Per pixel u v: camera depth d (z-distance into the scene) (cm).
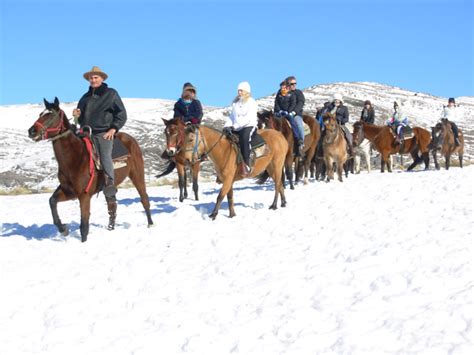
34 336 605
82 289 751
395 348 505
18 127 7906
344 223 1045
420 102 8975
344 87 9369
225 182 1175
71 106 9488
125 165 1088
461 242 825
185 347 545
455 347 491
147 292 721
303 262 796
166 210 1374
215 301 666
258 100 7762
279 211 1247
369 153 2461
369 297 628
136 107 9862
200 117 1476
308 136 1791
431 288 642
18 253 959
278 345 534
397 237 890
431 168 2875
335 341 530
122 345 564
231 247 921
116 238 1042
